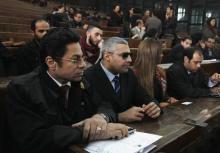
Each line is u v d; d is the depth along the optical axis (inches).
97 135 49.6
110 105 70.2
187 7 589.6
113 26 363.6
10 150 55.8
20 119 50.6
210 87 114.2
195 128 59.1
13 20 325.7
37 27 137.6
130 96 77.9
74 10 506.3
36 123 50.2
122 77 77.7
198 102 83.8
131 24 352.5
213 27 235.5
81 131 49.8
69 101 57.8
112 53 74.1
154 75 96.0
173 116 67.2
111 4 732.0
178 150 53.6
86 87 64.2
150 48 90.7
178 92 106.2
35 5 624.4
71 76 54.1
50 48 53.2
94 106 68.8
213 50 225.6
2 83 69.4
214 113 70.0
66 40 52.7
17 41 215.5
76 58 53.3
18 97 51.9
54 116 52.8
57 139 48.3
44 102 52.2
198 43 216.5
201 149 32.3
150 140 50.2
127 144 48.5
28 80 53.7
